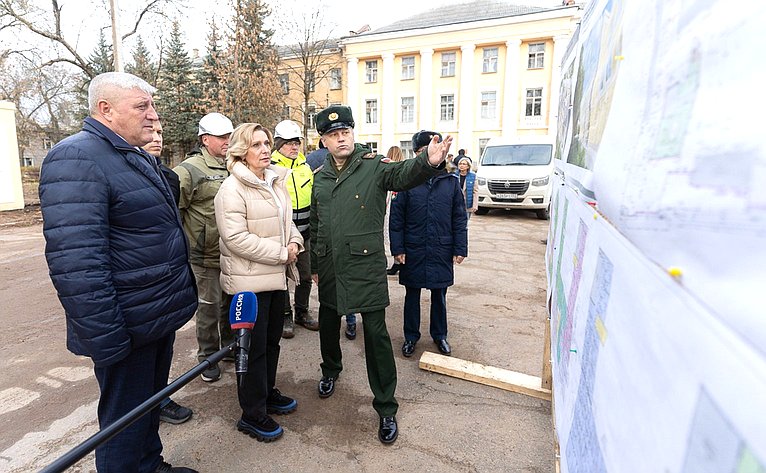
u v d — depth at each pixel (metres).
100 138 1.52
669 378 0.45
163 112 24.61
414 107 27.19
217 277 2.87
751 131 0.33
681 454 0.41
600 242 0.82
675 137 0.48
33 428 2.42
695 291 0.40
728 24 0.37
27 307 4.43
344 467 2.09
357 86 28.23
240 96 17.77
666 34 0.54
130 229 1.58
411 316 3.27
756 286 0.32
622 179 0.67
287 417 2.50
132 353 1.66
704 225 0.40
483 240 8.02
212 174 2.78
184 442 2.27
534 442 2.26
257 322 2.19
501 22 24.17
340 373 3.02
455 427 2.39
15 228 9.34
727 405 0.34
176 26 18.16
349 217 2.26
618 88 0.77
